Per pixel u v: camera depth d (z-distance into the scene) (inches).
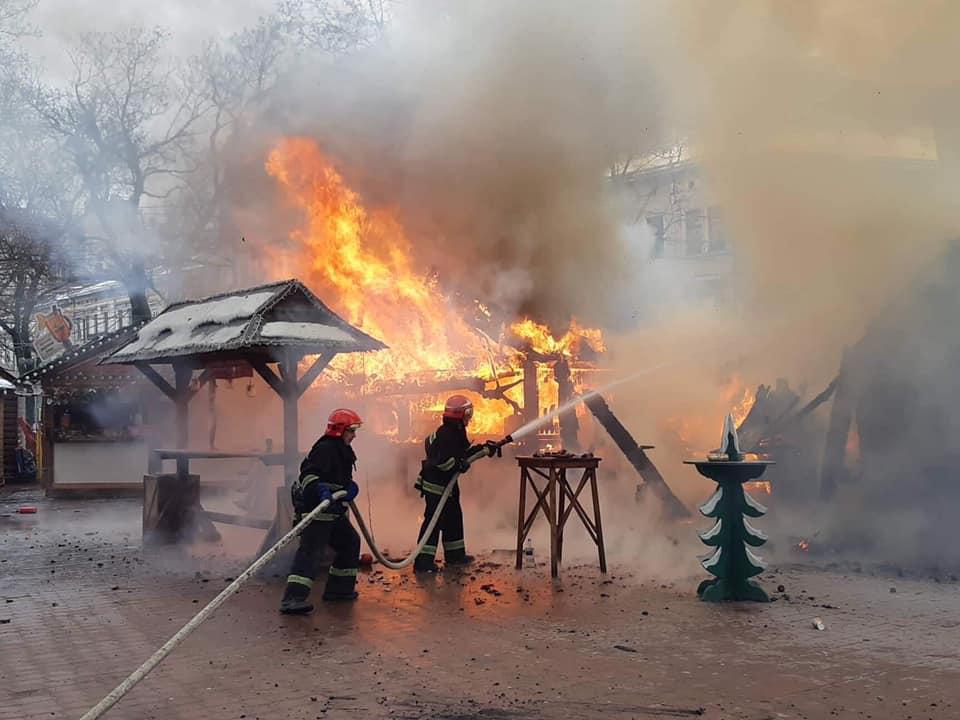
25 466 1060.5
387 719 183.6
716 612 270.8
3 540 476.4
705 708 186.4
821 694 193.9
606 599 290.2
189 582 336.8
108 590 323.6
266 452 375.2
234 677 213.0
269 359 363.6
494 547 394.6
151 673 217.2
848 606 277.0
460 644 238.5
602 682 204.5
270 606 290.0
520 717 183.3
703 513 288.7
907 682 201.5
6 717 188.5
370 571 343.9
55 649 243.0
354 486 290.7
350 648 236.7
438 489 342.6
